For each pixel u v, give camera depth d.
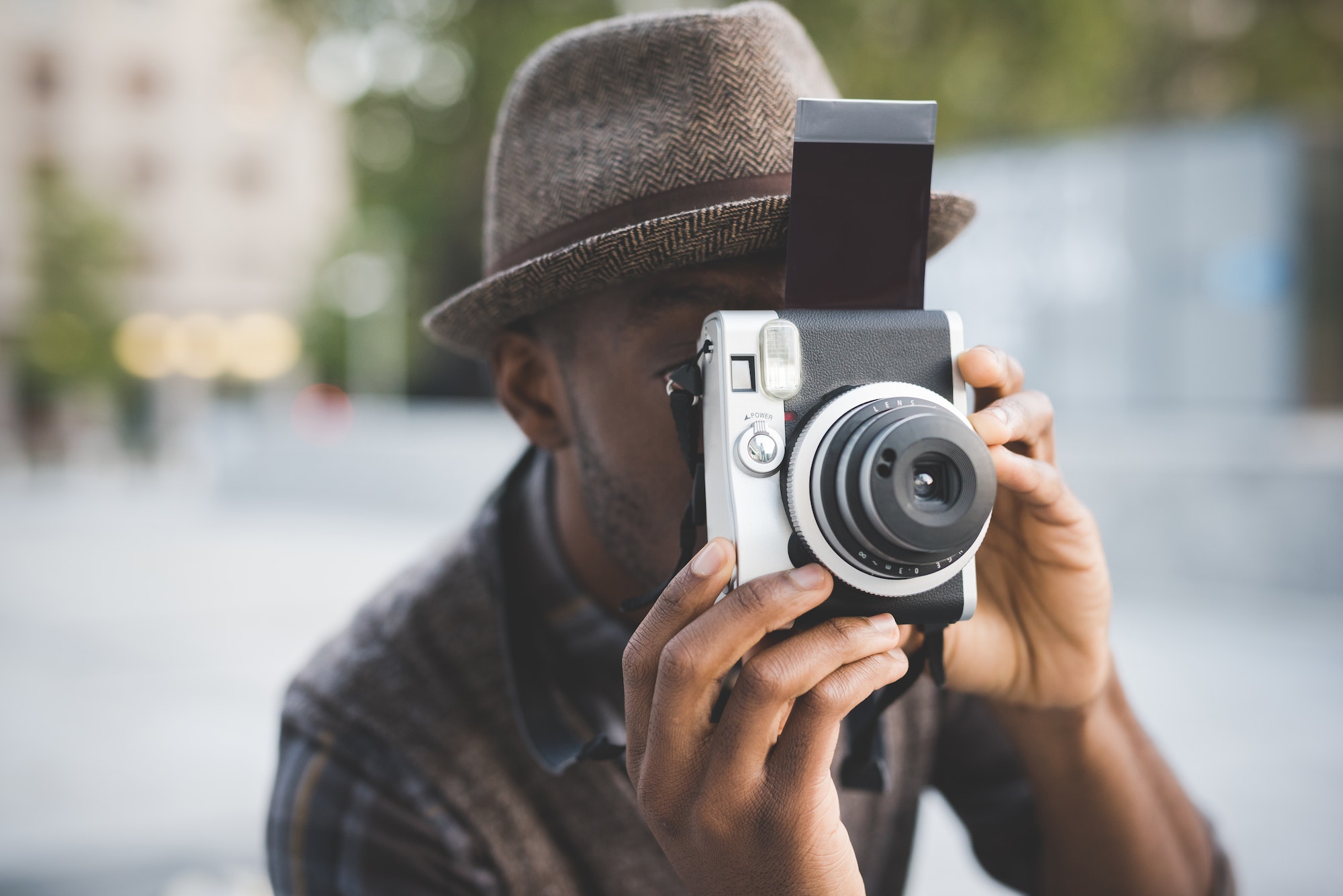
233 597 8.09
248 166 34.22
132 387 33.00
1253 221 9.62
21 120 32.16
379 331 24.02
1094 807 1.27
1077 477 7.11
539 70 1.16
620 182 1.09
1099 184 10.21
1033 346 10.51
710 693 0.92
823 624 0.92
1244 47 18.52
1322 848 3.32
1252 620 6.04
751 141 1.07
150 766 4.39
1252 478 6.43
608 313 1.11
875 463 0.89
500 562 1.24
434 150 16.53
